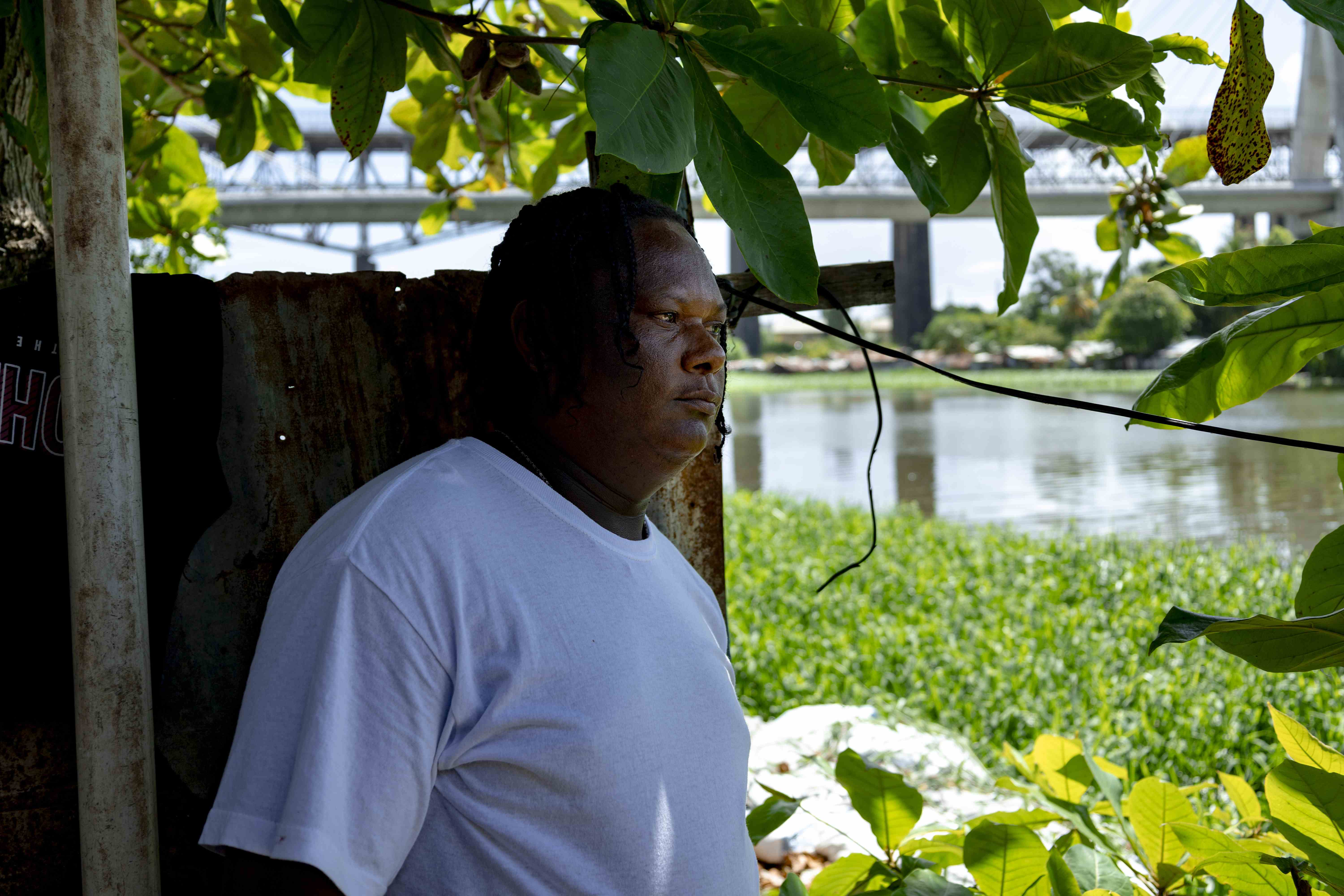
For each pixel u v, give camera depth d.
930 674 5.17
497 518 1.03
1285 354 1.40
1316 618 1.19
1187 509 12.97
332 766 0.91
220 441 1.45
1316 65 44.81
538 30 3.02
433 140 2.96
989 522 12.59
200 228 3.27
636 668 1.03
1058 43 1.41
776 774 3.61
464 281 1.58
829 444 24.45
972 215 28.50
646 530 1.25
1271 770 1.52
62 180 1.08
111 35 1.10
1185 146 2.31
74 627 1.11
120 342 1.11
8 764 1.37
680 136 1.01
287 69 2.82
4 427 1.29
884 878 1.93
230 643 1.43
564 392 1.11
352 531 0.98
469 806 0.97
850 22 1.68
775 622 6.31
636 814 1.01
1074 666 5.41
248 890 0.92
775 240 1.14
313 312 1.50
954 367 68.38
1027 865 1.72
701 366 1.13
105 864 1.11
